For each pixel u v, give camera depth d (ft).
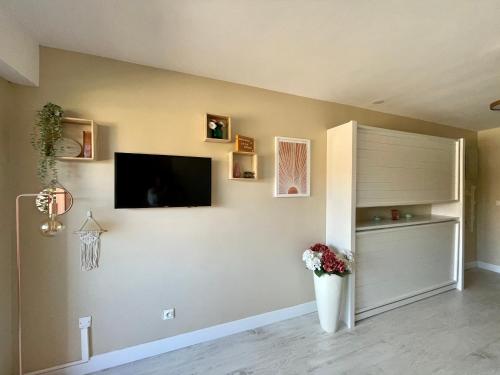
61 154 5.76
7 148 5.48
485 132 13.98
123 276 6.53
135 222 6.63
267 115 8.34
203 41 5.63
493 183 13.73
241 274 7.97
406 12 4.59
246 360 6.66
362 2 4.33
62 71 5.95
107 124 6.33
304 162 8.92
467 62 6.50
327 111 9.43
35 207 5.77
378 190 9.04
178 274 7.12
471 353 6.88
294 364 6.48
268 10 4.57
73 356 6.12
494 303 9.87
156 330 6.88
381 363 6.50
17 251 5.18
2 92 5.30
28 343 5.76
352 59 6.40
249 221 8.07
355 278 8.50
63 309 6.03
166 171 6.77
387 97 9.09
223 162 7.67
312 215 9.12
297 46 5.82
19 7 4.49
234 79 7.63
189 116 7.21
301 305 8.96
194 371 6.28
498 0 4.23
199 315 7.39
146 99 6.72
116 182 6.24
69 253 6.05
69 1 4.34
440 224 10.70
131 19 4.87
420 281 10.13
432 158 10.42
